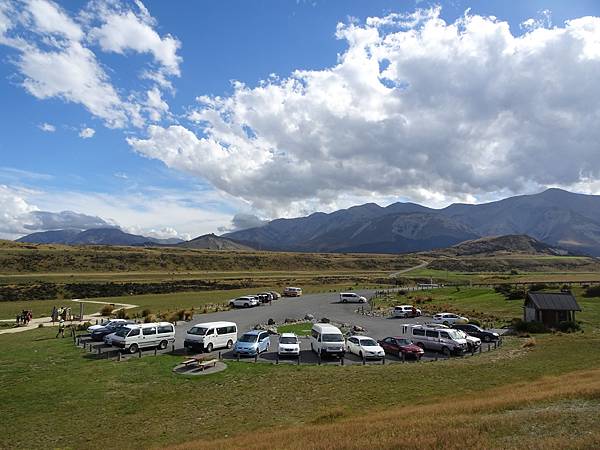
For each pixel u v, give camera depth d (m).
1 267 124.44
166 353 36.88
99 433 20.73
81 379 29.11
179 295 89.69
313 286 118.44
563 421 14.70
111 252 159.00
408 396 24.70
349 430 16.59
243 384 27.78
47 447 19.38
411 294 94.56
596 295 72.94
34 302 79.38
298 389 26.61
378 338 46.62
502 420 15.28
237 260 182.75
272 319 58.25
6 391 26.88
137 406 24.30
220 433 19.88
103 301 79.81
